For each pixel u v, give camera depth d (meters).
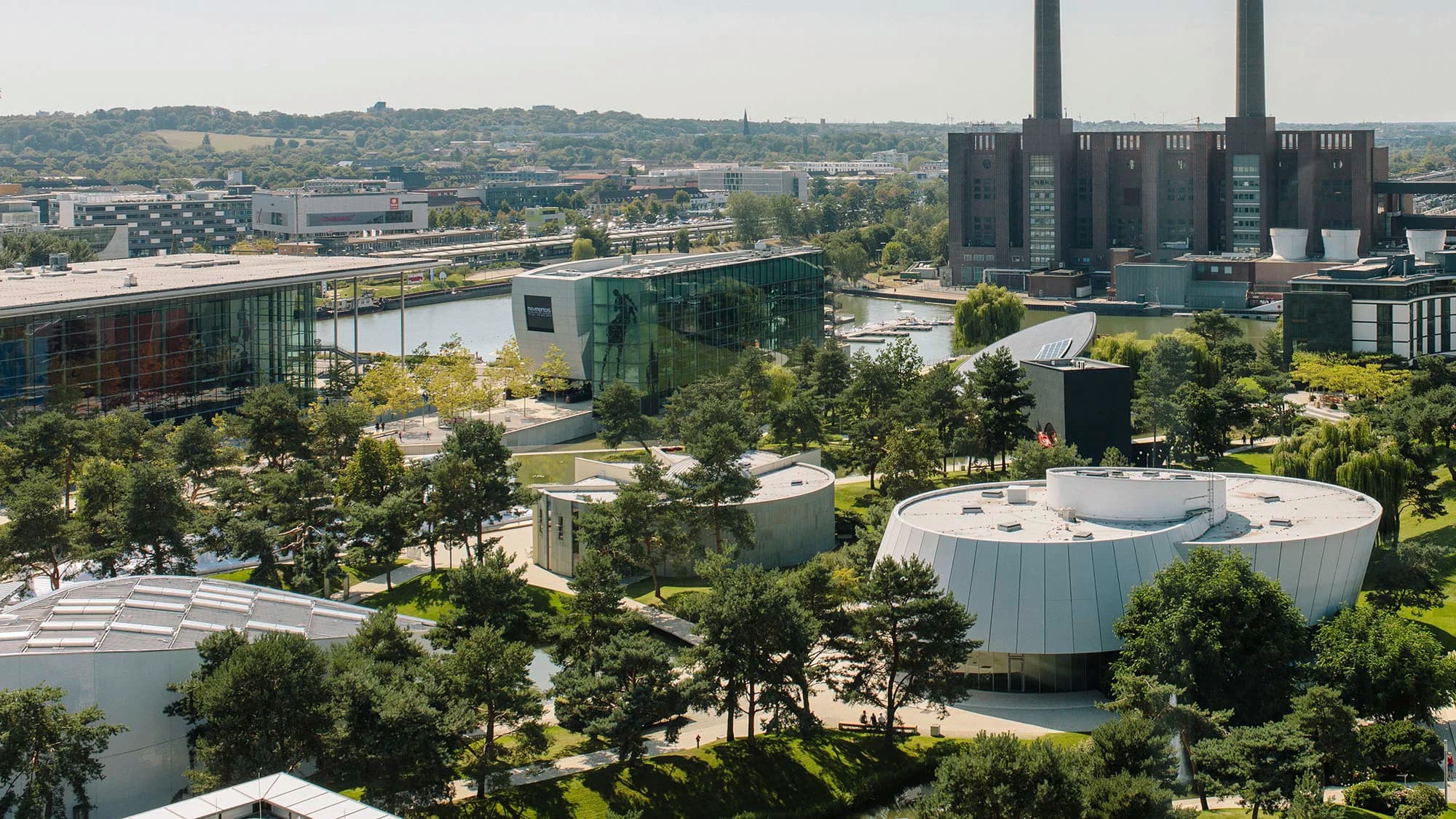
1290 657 134.50
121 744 129.12
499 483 189.00
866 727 140.25
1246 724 131.12
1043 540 145.88
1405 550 168.12
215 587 151.75
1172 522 153.88
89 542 177.38
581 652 144.00
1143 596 138.00
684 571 189.88
